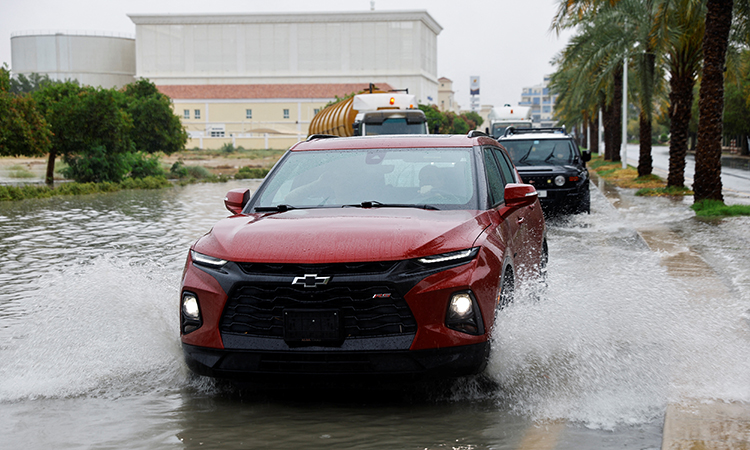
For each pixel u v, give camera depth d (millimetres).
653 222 14289
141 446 3680
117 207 22000
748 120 62844
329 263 4004
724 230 12484
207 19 128625
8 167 49906
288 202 5238
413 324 3982
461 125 115938
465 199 5109
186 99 112062
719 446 3463
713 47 16266
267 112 112438
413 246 4098
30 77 140125
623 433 3752
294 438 3734
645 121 28312
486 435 3736
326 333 3969
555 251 10711
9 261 10539
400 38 128250
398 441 3664
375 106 26859
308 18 128125
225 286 4113
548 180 14984
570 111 53938
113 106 37344
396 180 5289
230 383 4680
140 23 129875
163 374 4906
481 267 4227
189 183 41750
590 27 28531
